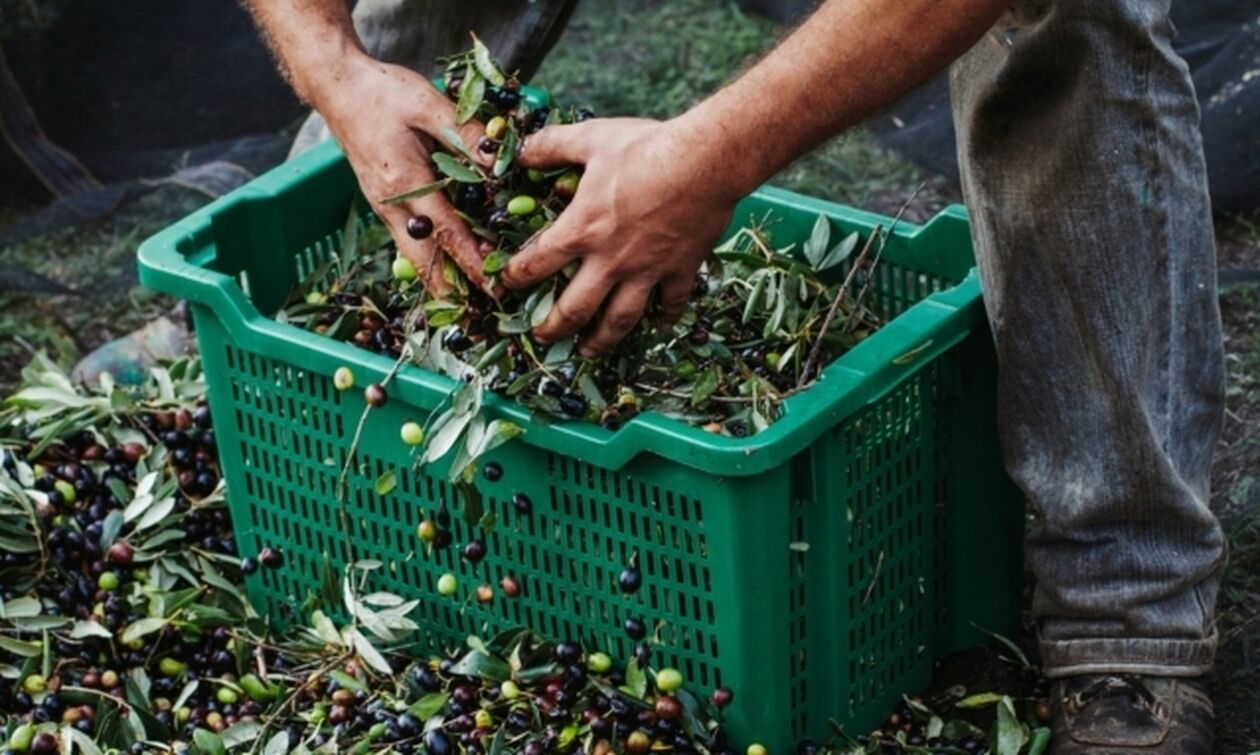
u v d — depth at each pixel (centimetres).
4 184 430
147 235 416
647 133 221
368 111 248
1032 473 253
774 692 246
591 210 222
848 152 421
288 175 292
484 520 253
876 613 260
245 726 262
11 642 272
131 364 359
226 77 446
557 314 232
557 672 257
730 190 218
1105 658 255
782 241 291
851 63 210
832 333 265
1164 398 244
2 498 288
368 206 305
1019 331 246
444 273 246
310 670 275
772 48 225
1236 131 380
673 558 242
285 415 269
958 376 257
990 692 271
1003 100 235
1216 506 311
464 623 270
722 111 214
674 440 228
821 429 231
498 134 240
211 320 269
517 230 237
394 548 271
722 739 250
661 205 218
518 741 254
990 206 242
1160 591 251
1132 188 234
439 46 309
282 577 285
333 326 275
